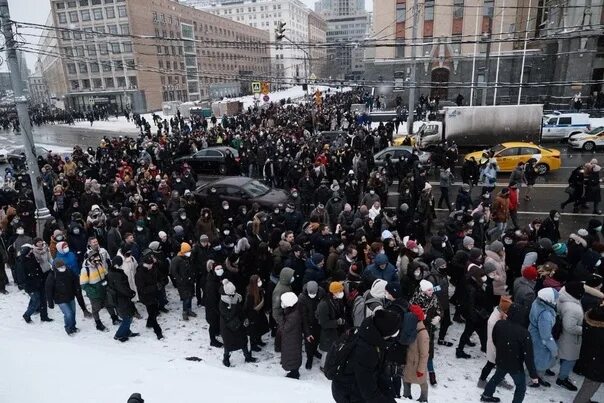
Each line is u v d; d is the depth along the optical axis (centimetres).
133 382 564
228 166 2053
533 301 641
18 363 598
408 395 586
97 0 7075
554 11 3728
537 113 2150
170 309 920
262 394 537
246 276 824
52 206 1585
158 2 7594
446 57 4297
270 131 2659
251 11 12838
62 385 544
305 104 4612
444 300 723
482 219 1021
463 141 2236
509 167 1844
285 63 10481
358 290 721
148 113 7400
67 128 4984
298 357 655
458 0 4138
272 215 1163
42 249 862
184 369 634
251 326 727
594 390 550
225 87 9119
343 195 1270
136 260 926
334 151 1841
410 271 727
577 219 1334
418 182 1353
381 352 325
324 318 639
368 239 972
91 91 7644
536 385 623
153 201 1370
